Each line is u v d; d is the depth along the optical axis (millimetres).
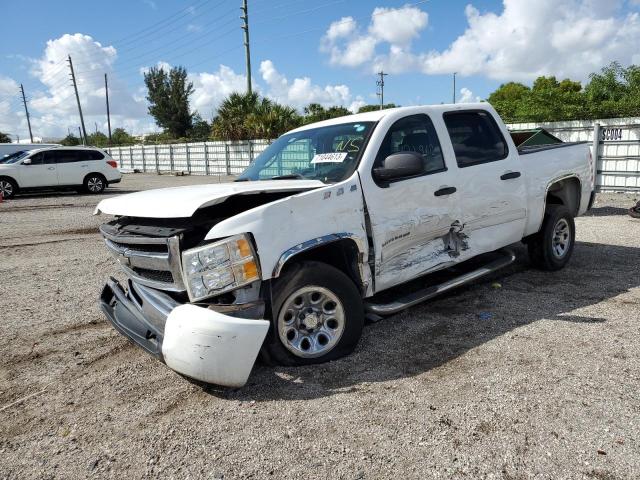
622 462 2449
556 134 14016
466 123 4793
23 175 17344
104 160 19109
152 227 3469
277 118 26953
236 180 4645
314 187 3615
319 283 3494
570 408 2936
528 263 6281
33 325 4793
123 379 3619
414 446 2654
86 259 7688
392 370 3527
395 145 4121
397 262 4066
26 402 3342
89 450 2777
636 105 15836
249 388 3357
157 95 58219
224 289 3107
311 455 2625
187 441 2809
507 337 4008
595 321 4270
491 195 4801
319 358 3617
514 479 2371
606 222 9250
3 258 7891
